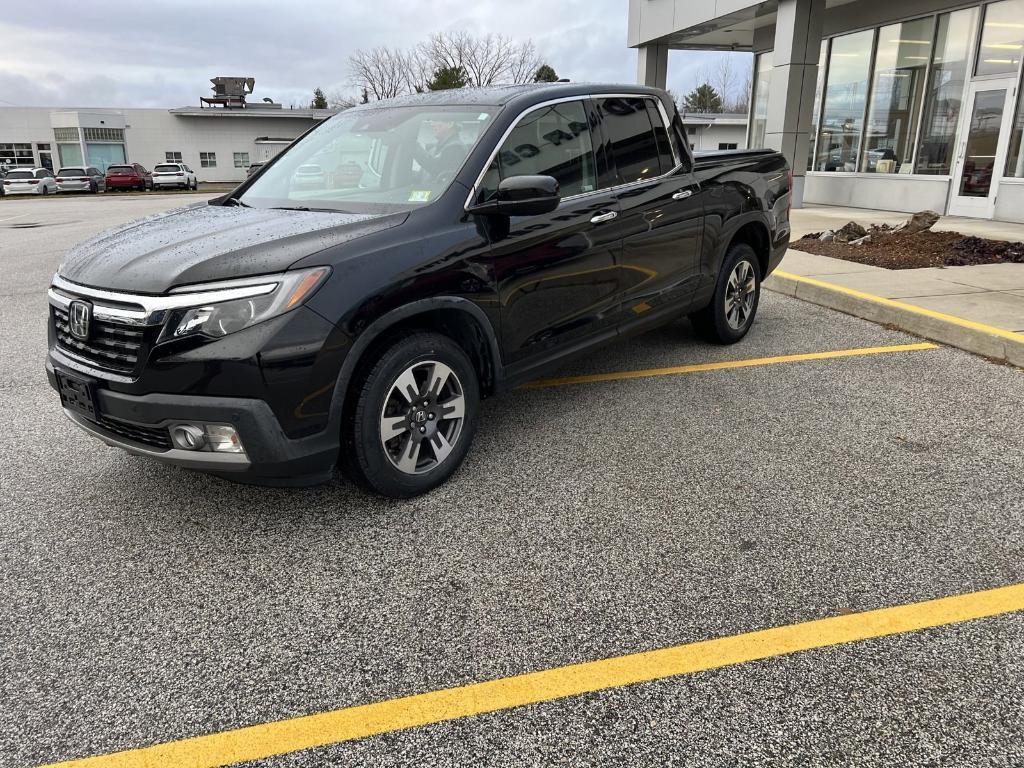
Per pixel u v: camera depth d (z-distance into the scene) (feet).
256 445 9.01
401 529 10.25
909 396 14.89
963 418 13.71
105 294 9.34
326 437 9.51
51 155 157.58
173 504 11.10
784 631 8.00
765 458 12.20
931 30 44.80
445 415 11.16
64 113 152.66
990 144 41.50
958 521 10.13
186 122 159.12
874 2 48.67
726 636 7.95
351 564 9.44
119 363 9.33
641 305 14.61
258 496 11.30
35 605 8.71
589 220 12.89
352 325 9.41
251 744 6.66
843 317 21.29
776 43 46.65
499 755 6.47
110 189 126.31
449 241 10.66
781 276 24.59
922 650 7.66
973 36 41.93
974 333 17.53
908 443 12.68
